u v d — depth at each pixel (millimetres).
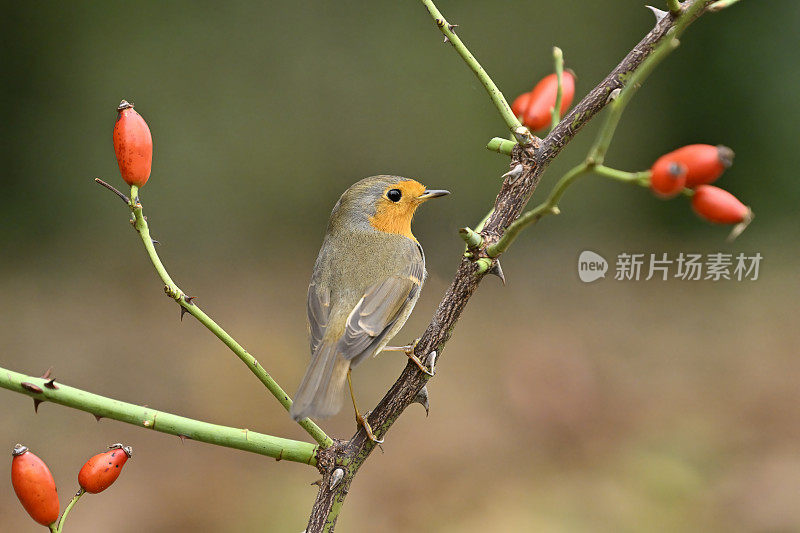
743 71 15406
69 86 16562
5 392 11891
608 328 13195
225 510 9305
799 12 15062
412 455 9953
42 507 3199
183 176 16656
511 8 16484
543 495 8938
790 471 8922
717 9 3559
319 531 3396
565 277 14578
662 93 15875
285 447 3430
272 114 16875
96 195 16641
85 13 16500
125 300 15023
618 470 9266
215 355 13062
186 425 3334
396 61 16812
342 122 16859
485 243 3492
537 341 12766
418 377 3510
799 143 15164
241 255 16391
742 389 11148
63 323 14391
